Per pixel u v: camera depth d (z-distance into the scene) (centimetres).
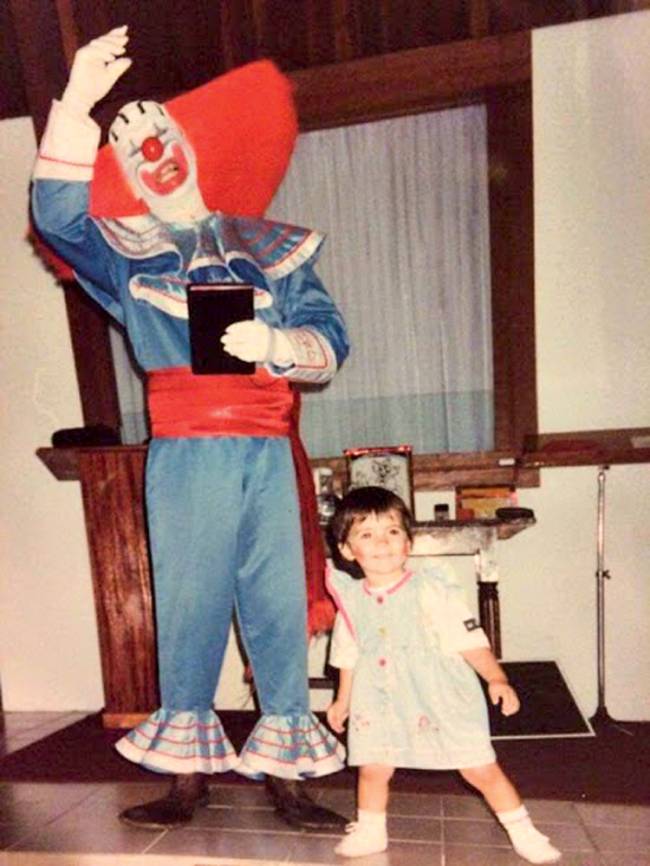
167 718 205
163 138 203
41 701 356
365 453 304
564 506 304
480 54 295
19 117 338
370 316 326
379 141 321
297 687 206
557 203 300
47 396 348
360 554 199
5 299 349
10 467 353
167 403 205
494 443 316
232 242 209
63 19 303
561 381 305
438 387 323
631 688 304
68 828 215
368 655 199
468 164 314
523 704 275
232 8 298
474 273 317
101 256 211
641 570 301
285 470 207
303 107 311
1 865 197
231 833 205
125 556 296
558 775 238
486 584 275
